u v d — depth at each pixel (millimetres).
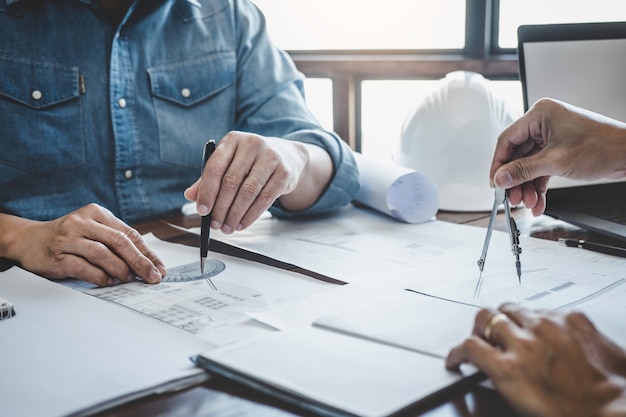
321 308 670
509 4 1692
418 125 1168
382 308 651
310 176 1054
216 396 512
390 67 1796
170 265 836
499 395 503
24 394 506
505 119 1146
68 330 626
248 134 876
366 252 885
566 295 702
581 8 1662
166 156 1228
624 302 679
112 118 1170
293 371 522
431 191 1058
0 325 639
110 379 528
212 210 830
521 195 864
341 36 1926
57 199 1155
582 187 1083
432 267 808
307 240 946
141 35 1196
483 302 682
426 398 485
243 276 788
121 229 828
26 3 1119
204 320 650
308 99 1995
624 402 440
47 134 1136
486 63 1688
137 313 670
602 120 819
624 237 903
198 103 1260
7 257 854
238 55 1310
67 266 774
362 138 1958
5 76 1106
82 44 1155
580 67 1076
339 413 467
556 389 457
